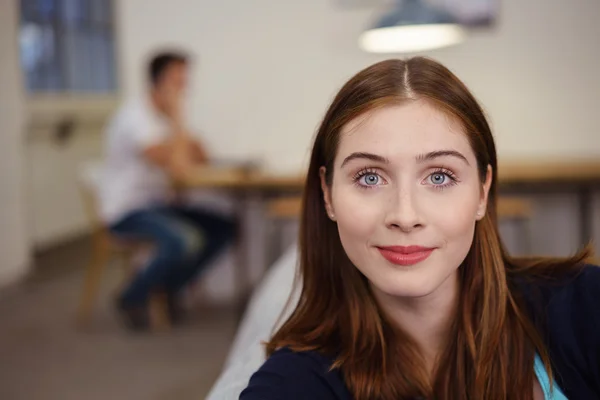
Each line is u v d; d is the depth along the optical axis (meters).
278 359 0.74
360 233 0.68
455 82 0.71
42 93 4.96
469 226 0.69
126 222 3.21
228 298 3.67
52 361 2.85
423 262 0.67
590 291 0.78
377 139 0.67
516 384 0.75
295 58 3.49
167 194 3.33
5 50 4.16
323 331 0.77
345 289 0.77
